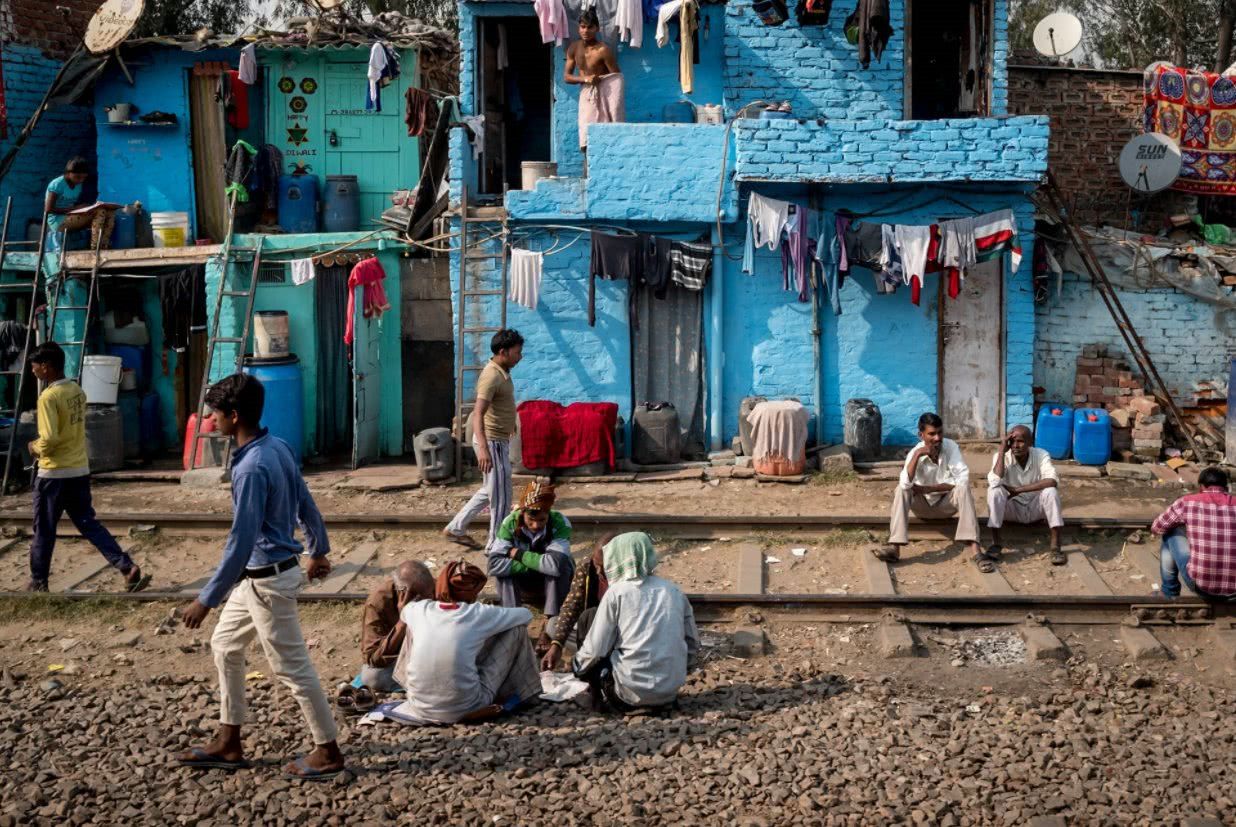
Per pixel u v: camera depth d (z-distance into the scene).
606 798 6.73
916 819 6.43
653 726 7.65
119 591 10.24
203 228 15.78
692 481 13.07
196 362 15.43
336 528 11.57
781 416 12.82
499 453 10.47
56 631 9.54
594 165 13.44
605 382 13.99
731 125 13.32
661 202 13.46
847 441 13.62
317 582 10.34
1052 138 16.61
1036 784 6.80
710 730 7.58
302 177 15.34
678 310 13.93
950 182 13.25
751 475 13.05
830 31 14.17
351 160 15.82
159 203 15.70
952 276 13.16
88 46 14.90
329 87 15.73
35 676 8.72
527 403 13.31
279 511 6.61
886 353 13.90
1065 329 14.18
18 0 15.96
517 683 7.96
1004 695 8.18
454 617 7.65
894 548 10.65
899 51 14.15
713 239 13.70
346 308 15.13
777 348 13.86
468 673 7.62
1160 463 13.48
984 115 14.31
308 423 14.72
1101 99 16.53
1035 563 10.52
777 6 13.66
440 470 13.16
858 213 13.52
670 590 7.95
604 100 13.88
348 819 6.50
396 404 14.97
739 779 6.93
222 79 15.27
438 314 14.81
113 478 13.70
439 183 14.62
